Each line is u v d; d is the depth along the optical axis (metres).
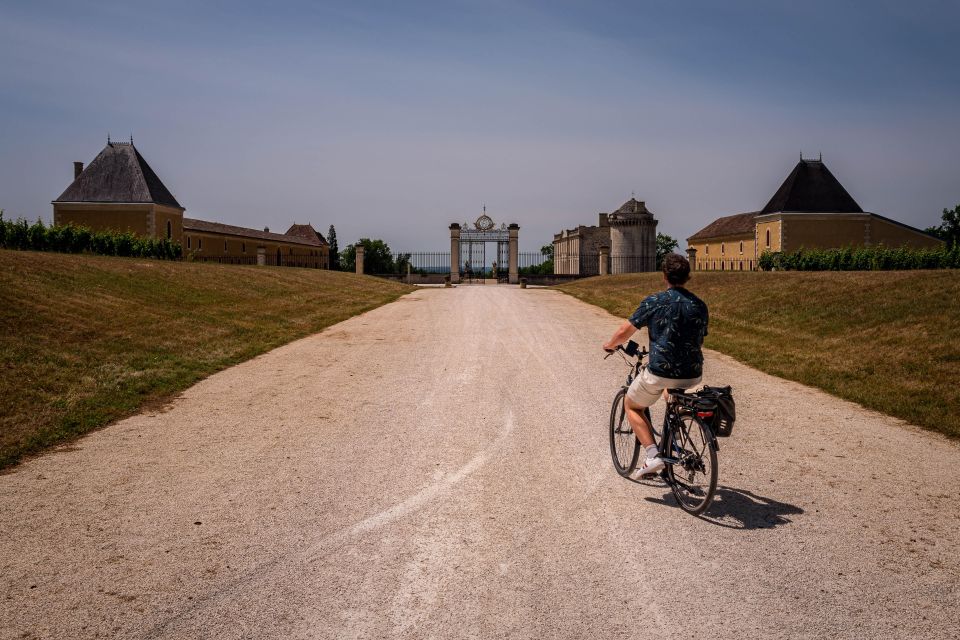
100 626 3.44
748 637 3.30
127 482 5.69
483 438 7.05
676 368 4.94
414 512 5.01
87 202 45.34
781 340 12.80
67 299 13.52
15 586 3.87
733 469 5.95
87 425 7.39
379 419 7.87
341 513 5.00
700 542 4.43
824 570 4.00
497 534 4.59
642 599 3.69
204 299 17.97
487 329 16.27
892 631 3.35
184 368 10.54
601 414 8.08
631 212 65.94
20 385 8.32
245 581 3.93
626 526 4.72
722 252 71.25
